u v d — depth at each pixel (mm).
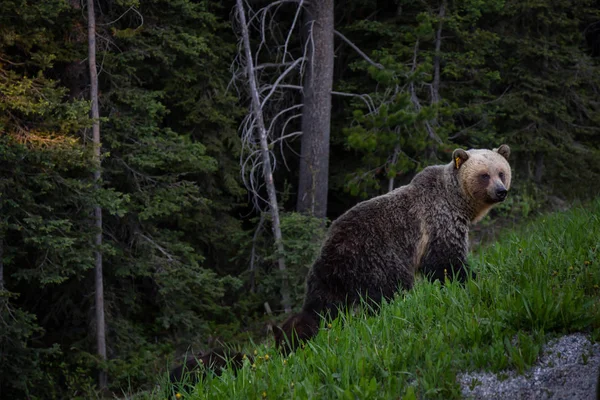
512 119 22062
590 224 9711
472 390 5668
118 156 16688
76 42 15805
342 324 7734
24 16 13344
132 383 15203
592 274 7445
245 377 6355
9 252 13812
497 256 8961
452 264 8312
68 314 16422
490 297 7141
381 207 8336
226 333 17266
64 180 13570
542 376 5688
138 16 17438
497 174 8336
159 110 18109
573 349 6023
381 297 7941
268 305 18484
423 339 6352
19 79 14336
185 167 17328
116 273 16000
